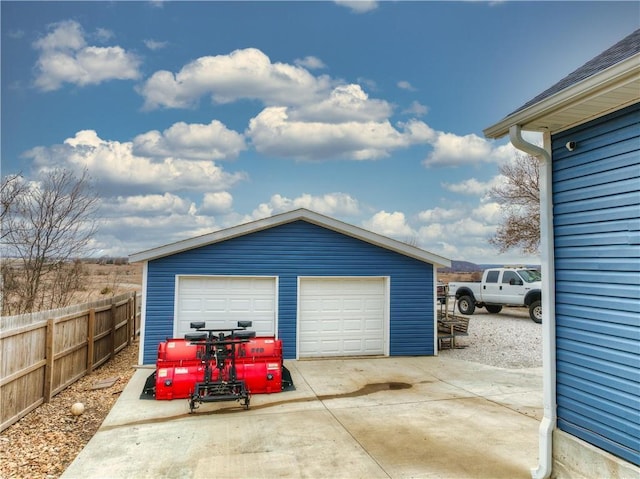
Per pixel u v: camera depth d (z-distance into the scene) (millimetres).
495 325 14828
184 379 6961
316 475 4312
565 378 3971
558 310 4066
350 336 10547
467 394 7293
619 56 3482
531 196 22812
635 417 3270
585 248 3787
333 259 10492
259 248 10164
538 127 4086
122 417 6102
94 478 4254
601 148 3645
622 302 3412
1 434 5387
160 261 9680
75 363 8016
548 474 4039
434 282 10953
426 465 4520
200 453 4859
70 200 14180
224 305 9969
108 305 10008
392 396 7180
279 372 7418
